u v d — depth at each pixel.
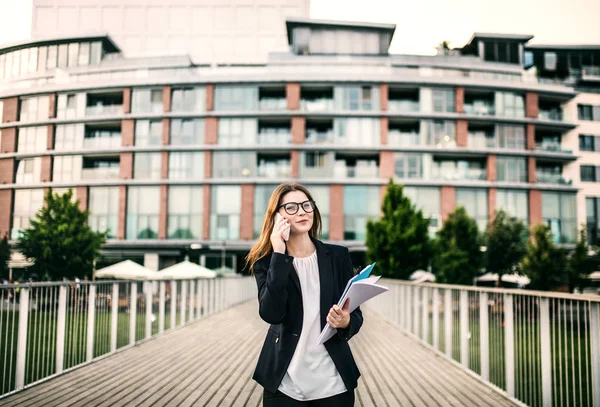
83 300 7.10
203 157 36.56
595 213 39.31
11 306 5.25
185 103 37.38
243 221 35.69
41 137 38.75
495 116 37.06
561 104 39.97
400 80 36.62
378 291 2.16
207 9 50.50
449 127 37.03
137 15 50.44
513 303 5.45
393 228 25.47
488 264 29.19
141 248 36.56
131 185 36.91
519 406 5.14
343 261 2.49
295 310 2.34
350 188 35.94
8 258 31.11
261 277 2.42
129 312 9.05
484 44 40.12
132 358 7.80
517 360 5.32
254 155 36.38
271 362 2.33
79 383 5.98
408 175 36.34
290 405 2.28
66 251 24.64
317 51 39.00
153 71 38.00
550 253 26.42
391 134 36.94
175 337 10.37
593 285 31.58
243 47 50.09
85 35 39.53
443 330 8.42
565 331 4.33
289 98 36.59
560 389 4.41
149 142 37.19
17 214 38.22
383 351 8.95
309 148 35.81
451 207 36.03
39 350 5.88
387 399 5.50
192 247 34.22
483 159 37.34
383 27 38.78
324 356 2.32
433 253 25.69
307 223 2.42
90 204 37.22
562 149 38.56
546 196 37.81
